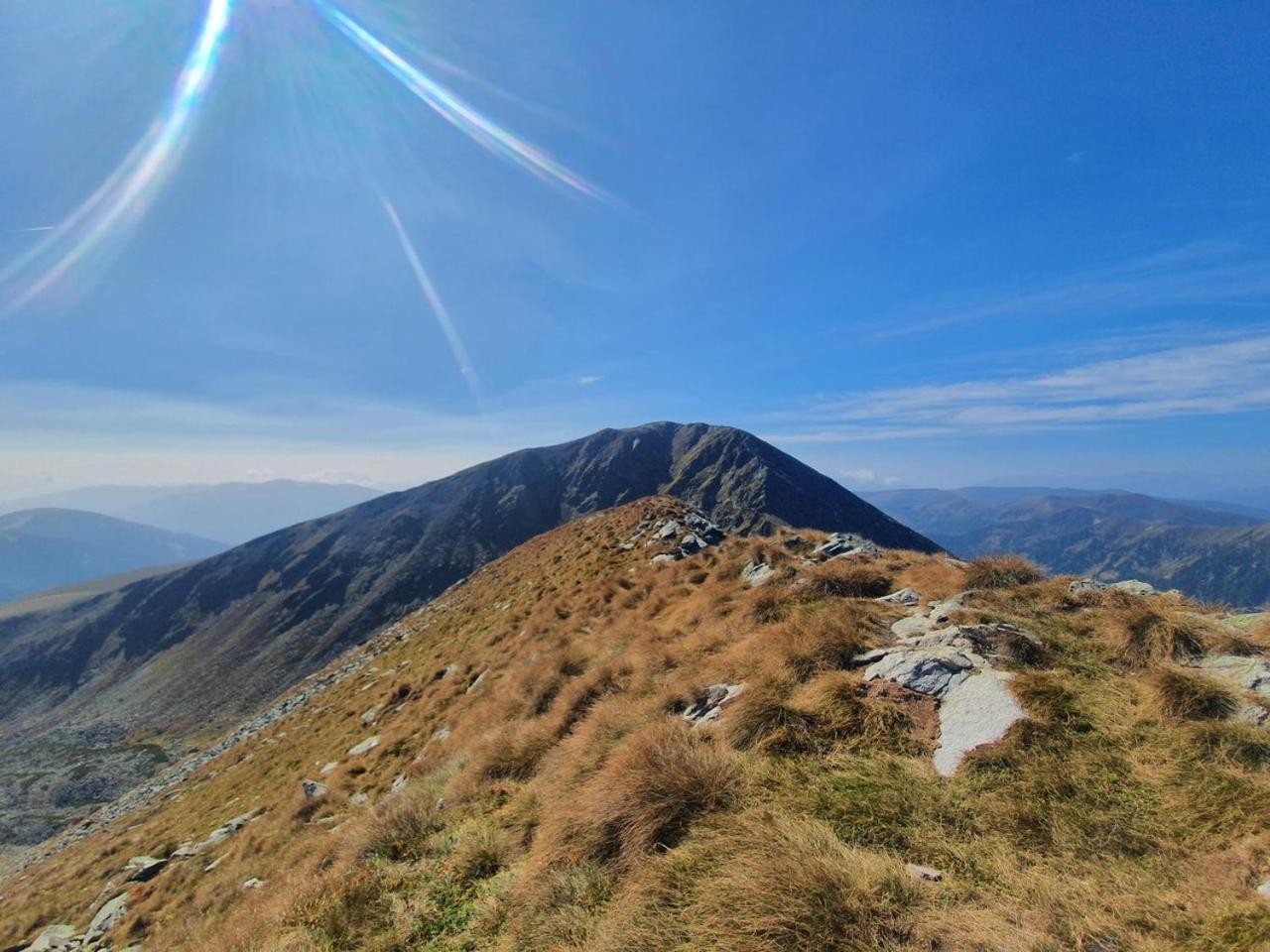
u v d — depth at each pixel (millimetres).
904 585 13914
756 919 4812
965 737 7031
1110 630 9258
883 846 5656
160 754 116250
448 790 10930
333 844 10867
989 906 4773
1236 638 8211
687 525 29281
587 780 8102
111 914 17844
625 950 5059
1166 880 4855
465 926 6621
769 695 8344
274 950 7156
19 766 121125
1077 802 5820
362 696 34594
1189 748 6273
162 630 198875
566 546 41594
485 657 25234
